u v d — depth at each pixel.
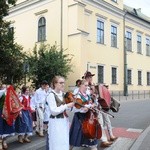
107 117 8.93
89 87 7.67
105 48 32.12
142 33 40.34
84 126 6.67
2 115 8.09
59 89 5.72
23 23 32.84
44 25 30.48
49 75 22.69
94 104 7.13
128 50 36.97
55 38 29.09
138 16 38.50
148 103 24.52
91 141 6.78
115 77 33.91
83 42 27.67
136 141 8.91
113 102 8.80
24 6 32.59
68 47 28.03
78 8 27.59
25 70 19.36
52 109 5.54
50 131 5.61
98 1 30.97
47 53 23.31
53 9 29.44
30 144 9.08
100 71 31.34
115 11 33.94
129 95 36.19
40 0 30.72
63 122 5.60
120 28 35.06
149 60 42.16
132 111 17.98
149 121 13.59
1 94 8.14
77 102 6.72
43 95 10.38
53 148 5.54
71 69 25.59
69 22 28.03
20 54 19.53
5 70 18.59
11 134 8.43
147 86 41.22
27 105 9.33
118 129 11.41
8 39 18.69
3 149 8.40
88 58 29.17
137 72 38.91
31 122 9.40
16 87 19.28
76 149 8.05
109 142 8.59
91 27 30.05
